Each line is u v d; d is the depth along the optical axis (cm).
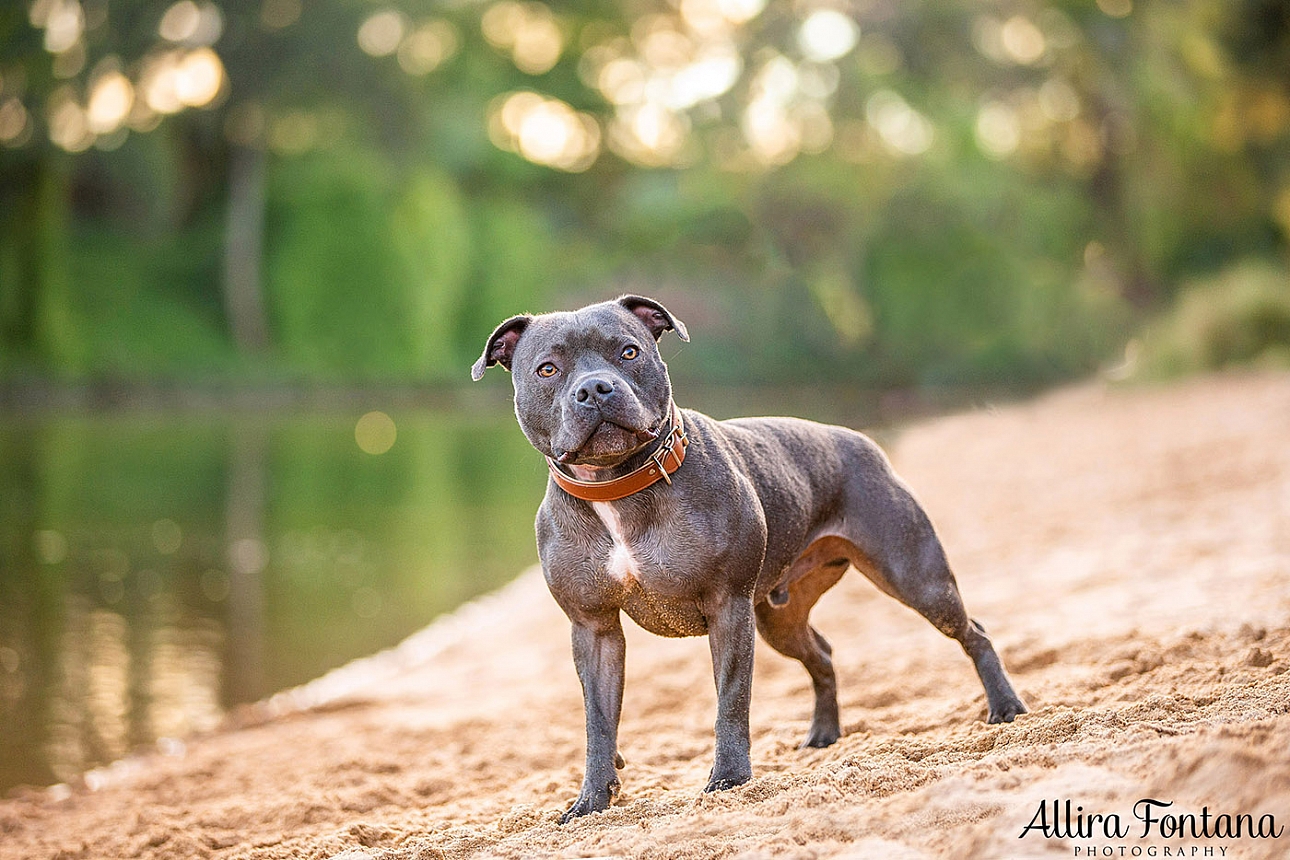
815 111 6106
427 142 5731
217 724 966
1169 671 611
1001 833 362
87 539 1805
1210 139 4503
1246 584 851
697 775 619
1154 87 4766
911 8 6050
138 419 3850
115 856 626
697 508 509
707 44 6612
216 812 684
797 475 566
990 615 918
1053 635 802
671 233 6078
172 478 2459
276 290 5419
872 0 6094
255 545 1770
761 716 749
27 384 4494
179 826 664
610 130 6950
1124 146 5412
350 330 5372
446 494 2289
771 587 564
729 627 519
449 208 5647
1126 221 5344
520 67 6950
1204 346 3016
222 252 5481
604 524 514
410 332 5422
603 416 482
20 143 4650
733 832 429
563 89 6969
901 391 5316
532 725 845
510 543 1795
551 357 507
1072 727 507
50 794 802
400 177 5525
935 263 5609
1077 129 5822
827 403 4494
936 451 2245
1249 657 579
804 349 5772
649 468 502
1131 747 416
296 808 671
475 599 1428
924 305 5562
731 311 5834
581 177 6862
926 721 628
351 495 2272
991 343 5431
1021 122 6062
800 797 450
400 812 666
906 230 5650
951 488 1700
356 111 5416
